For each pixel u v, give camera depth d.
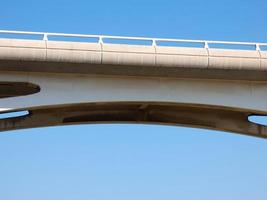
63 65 27.52
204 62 28.22
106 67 27.86
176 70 28.34
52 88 27.86
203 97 29.08
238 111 30.47
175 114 31.97
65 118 31.27
